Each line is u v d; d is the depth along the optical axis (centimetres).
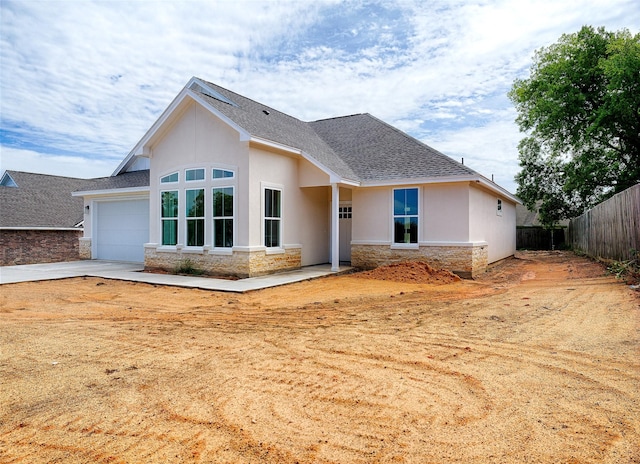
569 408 365
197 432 332
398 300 943
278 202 1395
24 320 750
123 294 1034
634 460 283
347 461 288
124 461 291
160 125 1422
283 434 327
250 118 1413
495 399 388
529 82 2803
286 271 1414
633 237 1180
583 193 2967
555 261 1972
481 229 1512
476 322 705
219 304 904
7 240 1969
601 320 671
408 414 360
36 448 310
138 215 1797
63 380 450
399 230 1455
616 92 2259
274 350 557
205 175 1356
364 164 1612
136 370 482
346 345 577
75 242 2264
